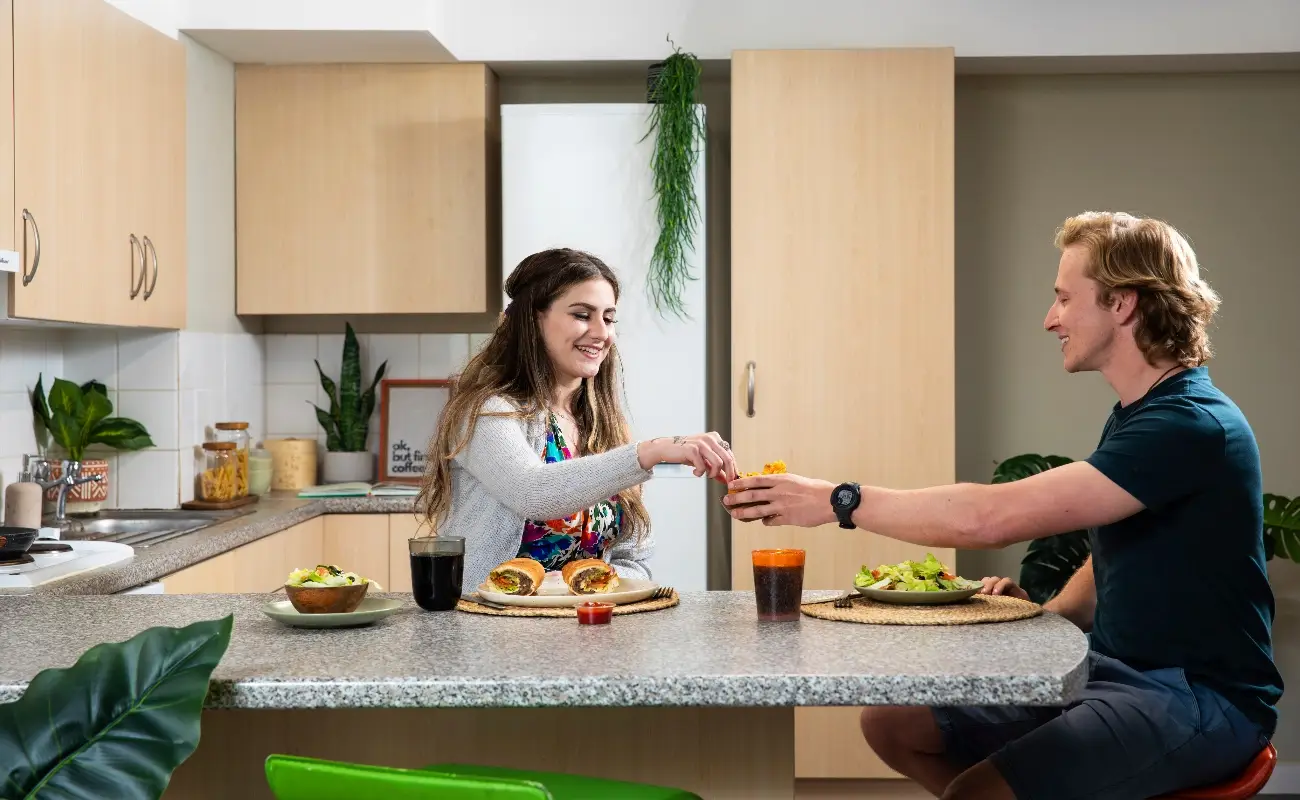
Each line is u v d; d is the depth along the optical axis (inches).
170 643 55.1
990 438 176.1
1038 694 55.1
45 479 129.6
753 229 155.5
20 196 110.4
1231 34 158.2
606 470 77.2
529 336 88.1
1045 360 175.6
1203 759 74.0
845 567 156.6
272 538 139.4
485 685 54.8
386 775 47.6
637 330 157.5
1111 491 75.9
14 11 109.4
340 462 175.2
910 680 55.1
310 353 180.9
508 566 74.7
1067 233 87.4
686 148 154.9
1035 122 173.9
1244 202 172.9
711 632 65.9
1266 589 79.0
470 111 165.6
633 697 54.8
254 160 166.7
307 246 166.9
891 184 154.9
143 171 135.3
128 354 148.9
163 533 125.6
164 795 69.4
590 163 158.4
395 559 157.6
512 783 45.6
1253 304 173.0
